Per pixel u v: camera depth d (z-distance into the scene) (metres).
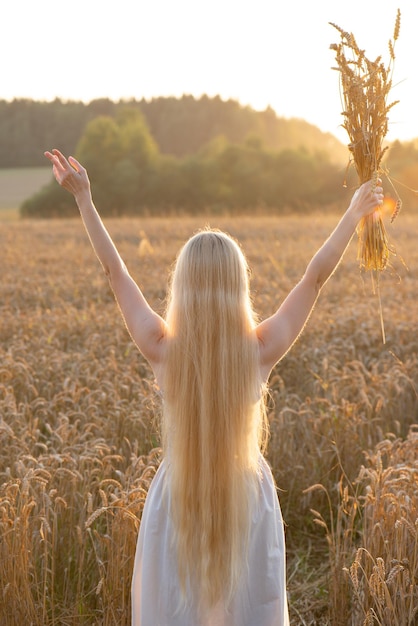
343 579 3.99
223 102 120.75
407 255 19.52
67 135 110.12
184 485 2.57
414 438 4.61
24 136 109.81
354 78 2.90
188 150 117.81
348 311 10.05
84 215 2.82
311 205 60.47
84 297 12.58
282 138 130.50
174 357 2.58
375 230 3.09
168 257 19.73
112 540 3.79
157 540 2.65
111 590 3.79
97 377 6.73
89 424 4.99
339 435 5.54
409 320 9.38
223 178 63.62
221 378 2.54
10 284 14.27
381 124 2.90
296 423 5.90
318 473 5.36
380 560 3.36
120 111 69.19
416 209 46.38
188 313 2.56
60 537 4.23
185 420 2.56
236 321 2.57
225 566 2.56
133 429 5.46
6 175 102.06
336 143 76.94
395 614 3.51
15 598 3.67
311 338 8.63
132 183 62.25
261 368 2.65
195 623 2.59
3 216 62.16
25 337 8.32
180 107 119.25
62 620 3.91
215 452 2.55
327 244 2.75
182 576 2.57
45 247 23.41
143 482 4.02
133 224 33.78
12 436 4.71
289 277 15.62
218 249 2.59
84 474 4.40
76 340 9.05
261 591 2.64
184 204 62.53
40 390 6.70
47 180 96.62
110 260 2.77
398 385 6.32
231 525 2.55
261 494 2.68
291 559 4.86
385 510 4.00
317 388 6.81
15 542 3.71
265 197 61.41
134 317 2.71
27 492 3.82
